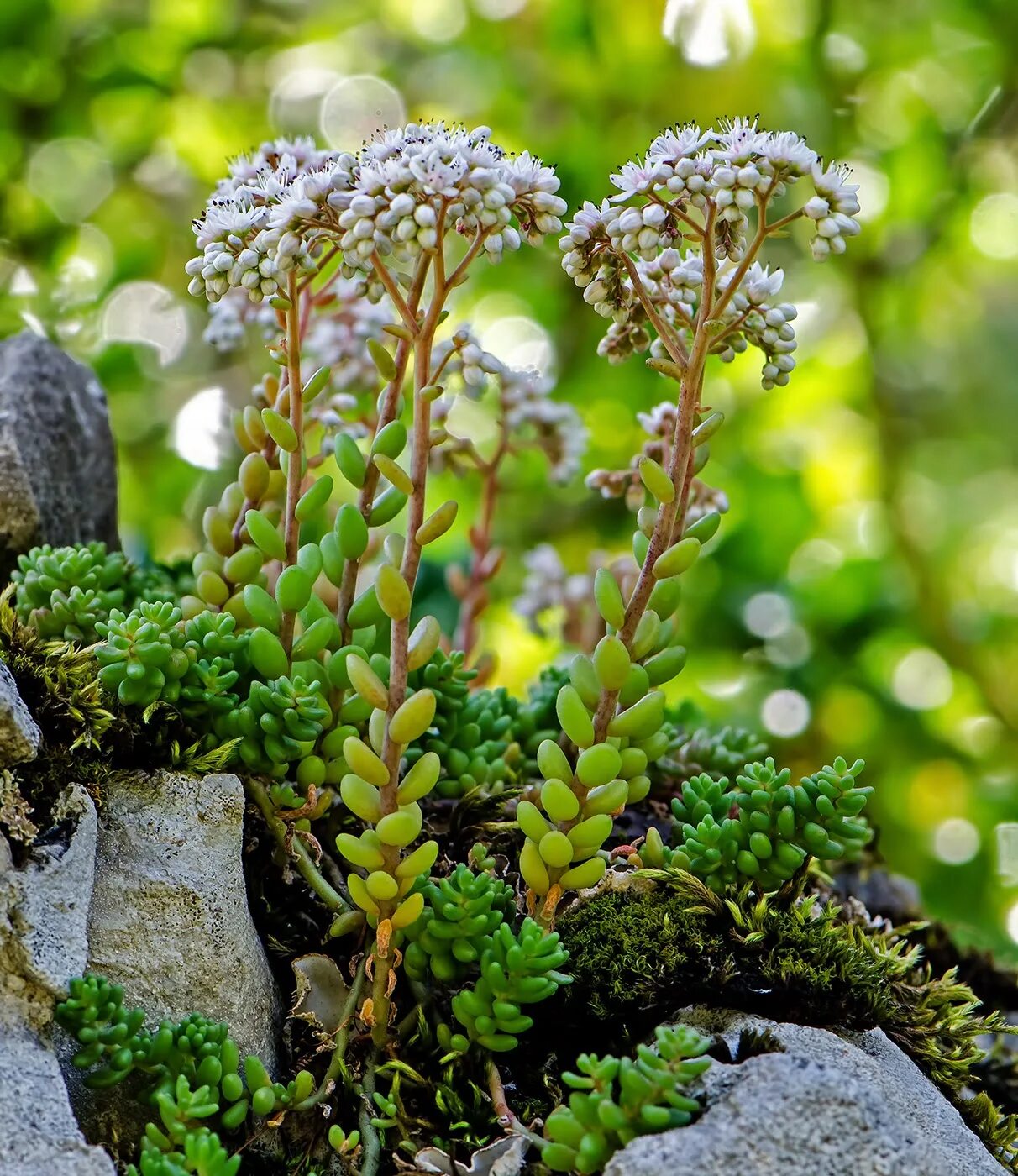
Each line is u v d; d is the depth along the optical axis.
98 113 1.49
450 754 0.92
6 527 0.95
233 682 0.88
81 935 0.85
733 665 1.44
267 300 0.88
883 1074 0.85
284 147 0.91
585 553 1.51
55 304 1.36
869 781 1.42
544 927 0.86
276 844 0.89
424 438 0.86
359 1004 0.87
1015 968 0.98
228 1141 0.85
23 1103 0.83
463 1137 0.86
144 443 1.47
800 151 0.85
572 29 1.54
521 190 0.86
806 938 0.87
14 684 0.86
